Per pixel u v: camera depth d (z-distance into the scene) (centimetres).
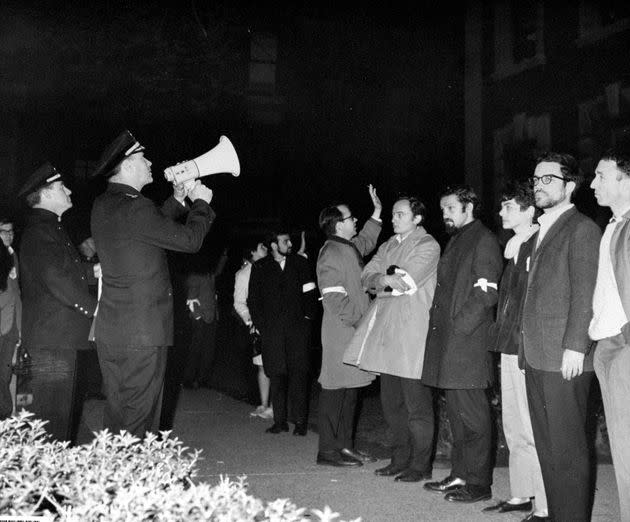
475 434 509
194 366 1106
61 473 308
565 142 1295
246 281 872
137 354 434
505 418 489
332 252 628
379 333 570
